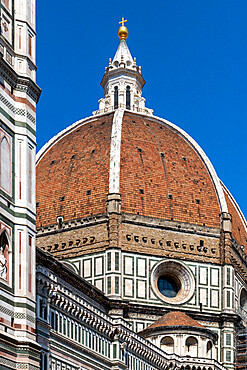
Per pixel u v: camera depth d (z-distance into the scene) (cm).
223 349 15450
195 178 16538
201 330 14338
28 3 6088
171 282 15925
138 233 15425
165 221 15725
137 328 14900
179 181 16275
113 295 14738
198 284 15725
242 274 16825
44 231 15875
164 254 15550
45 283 8856
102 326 10781
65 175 16288
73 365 9681
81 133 17212
